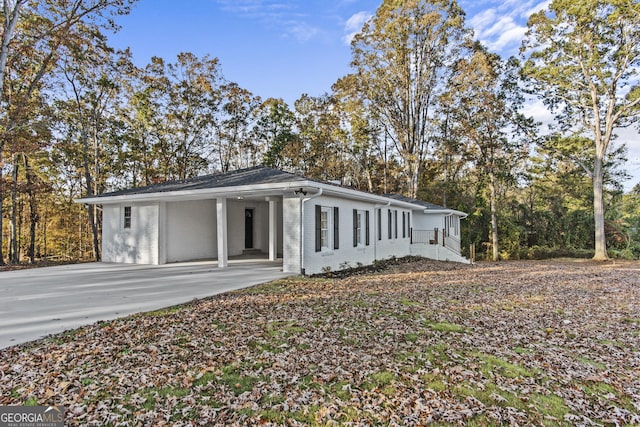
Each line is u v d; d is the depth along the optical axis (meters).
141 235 13.13
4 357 3.83
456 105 24.67
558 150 23.08
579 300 7.88
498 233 26.52
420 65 24.77
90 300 6.62
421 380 3.55
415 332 5.09
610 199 28.78
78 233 26.50
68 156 20.34
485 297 8.02
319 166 30.14
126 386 3.26
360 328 5.18
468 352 4.37
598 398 3.34
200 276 9.70
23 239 24.88
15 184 15.84
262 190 9.94
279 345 4.37
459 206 27.45
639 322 6.00
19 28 14.44
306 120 31.58
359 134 27.39
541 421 2.91
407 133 25.61
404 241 18.75
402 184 31.02
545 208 29.20
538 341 4.95
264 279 9.20
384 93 25.50
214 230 14.94
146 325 5.01
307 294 7.52
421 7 23.55
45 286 8.18
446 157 27.53
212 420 2.79
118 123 22.11
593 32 20.06
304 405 3.03
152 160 24.19
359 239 13.56
